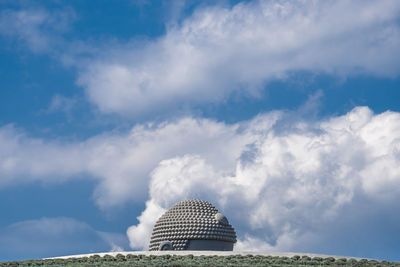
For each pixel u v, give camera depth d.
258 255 67.19
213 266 54.09
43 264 62.03
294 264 58.62
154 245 96.31
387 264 61.59
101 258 65.88
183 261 60.53
